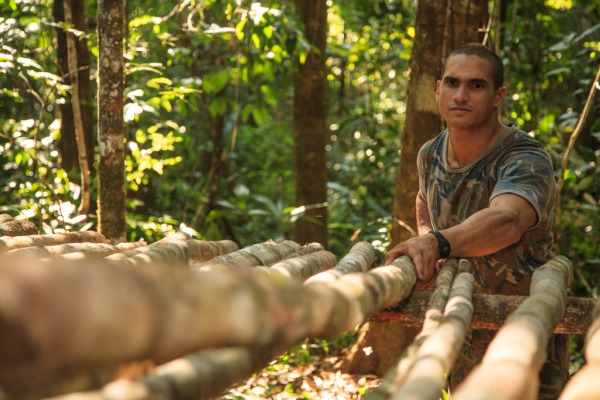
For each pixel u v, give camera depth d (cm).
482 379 110
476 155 279
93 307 75
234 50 772
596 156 582
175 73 794
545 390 280
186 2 556
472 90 272
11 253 231
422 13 447
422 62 448
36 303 71
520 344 131
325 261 269
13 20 501
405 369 149
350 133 947
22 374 73
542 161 263
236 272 105
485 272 280
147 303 82
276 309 104
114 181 408
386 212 795
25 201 544
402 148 459
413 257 234
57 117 590
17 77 555
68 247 257
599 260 518
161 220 527
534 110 629
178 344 88
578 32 695
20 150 529
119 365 84
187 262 266
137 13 722
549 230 279
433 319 185
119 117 407
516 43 607
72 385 103
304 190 664
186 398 112
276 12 538
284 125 1076
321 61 654
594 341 140
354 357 462
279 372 441
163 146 529
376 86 980
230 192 947
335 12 841
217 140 814
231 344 99
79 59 590
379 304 168
